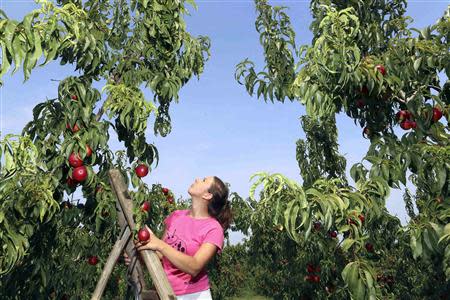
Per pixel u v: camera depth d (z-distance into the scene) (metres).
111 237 5.38
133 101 3.97
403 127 4.65
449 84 4.47
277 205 3.37
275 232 9.52
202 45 5.53
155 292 2.45
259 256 10.95
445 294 7.30
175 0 5.00
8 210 3.46
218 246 2.50
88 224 4.71
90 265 5.42
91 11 4.90
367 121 5.00
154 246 2.38
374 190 3.91
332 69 4.28
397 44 4.61
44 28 3.23
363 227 4.07
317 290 7.97
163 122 5.51
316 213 3.53
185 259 2.38
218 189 2.66
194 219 2.62
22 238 3.40
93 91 3.88
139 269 2.54
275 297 12.24
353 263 3.66
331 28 4.46
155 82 4.73
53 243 4.50
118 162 4.56
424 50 4.41
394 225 6.53
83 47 3.90
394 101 4.84
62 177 3.84
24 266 4.20
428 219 3.89
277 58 6.55
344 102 4.56
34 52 2.97
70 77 3.78
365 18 5.71
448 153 3.91
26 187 3.45
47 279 4.26
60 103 3.76
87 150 3.80
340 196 3.79
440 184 3.83
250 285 17.91
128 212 2.52
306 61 4.42
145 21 4.83
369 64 4.51
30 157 3.42
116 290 8.43
